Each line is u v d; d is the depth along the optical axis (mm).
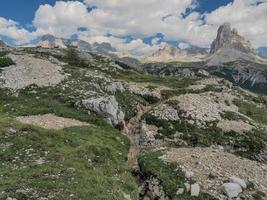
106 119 45812
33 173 25031
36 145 30469
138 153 39875
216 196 27688
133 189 28922
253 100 80875
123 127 47562
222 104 59719
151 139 42875
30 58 68062
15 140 30641
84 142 34312
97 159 31031
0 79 54688
